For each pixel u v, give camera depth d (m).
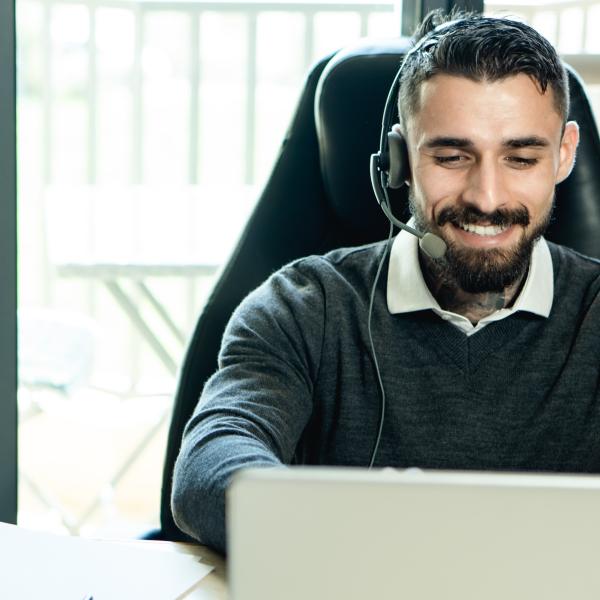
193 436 1.19
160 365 4.10
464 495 0.54
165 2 3.64
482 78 1.25
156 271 3.17
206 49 3.67
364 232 1.54
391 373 1.37
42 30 3.70
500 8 2.82
